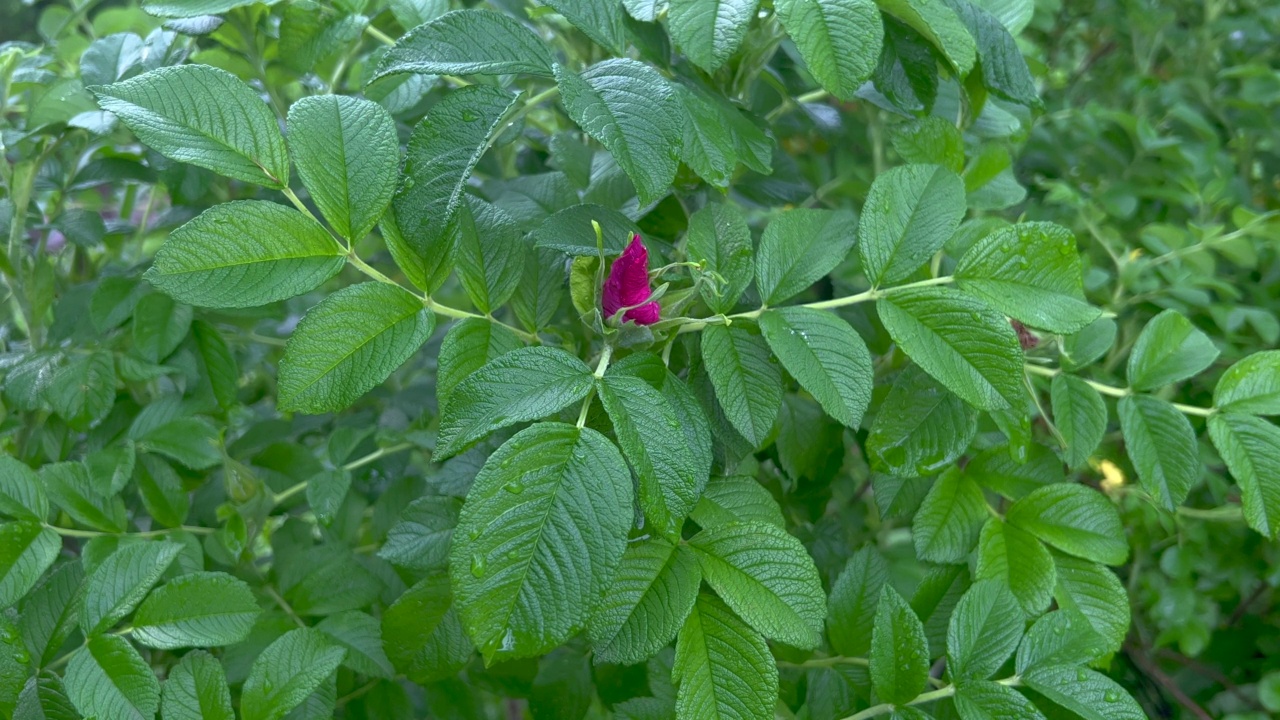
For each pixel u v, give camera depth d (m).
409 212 0.36
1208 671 0.66
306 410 0.35
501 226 0.40
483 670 0.50
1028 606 0.41
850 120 0.61
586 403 0.35
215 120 0.35
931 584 0.44
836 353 0.38
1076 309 0.39
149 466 0.48
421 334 0.37
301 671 0.40
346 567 0.47
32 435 0.53
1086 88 0.97
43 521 0.42
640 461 0.34
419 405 0.63
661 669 0.44
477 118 0.37
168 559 0.40
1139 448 0.43
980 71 0.45
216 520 0.53
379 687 0.49
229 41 0.52
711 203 0.41
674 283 0.41
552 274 0.43
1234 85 0.88
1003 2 0.48
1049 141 0.75
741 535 0.38
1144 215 0.79
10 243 0.52
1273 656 0.64
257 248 0.35
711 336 0.39
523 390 0.34
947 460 0.41
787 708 0.43
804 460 0.47
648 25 0.42
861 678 0.44
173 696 0.39
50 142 0.54
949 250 0.46
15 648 0.39
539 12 0.49
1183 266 0.64
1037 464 0.45
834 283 0.53
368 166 0.36
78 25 0.70
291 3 0.47
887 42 0.43
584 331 0.42
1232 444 0.42
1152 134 0.69
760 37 0.44
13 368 0.50
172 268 0.34
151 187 0.64
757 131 0.42
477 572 0.32
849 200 0.74
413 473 0.58
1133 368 0.44
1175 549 0.58
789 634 0.36
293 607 0.47
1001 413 0.41
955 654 0.40
